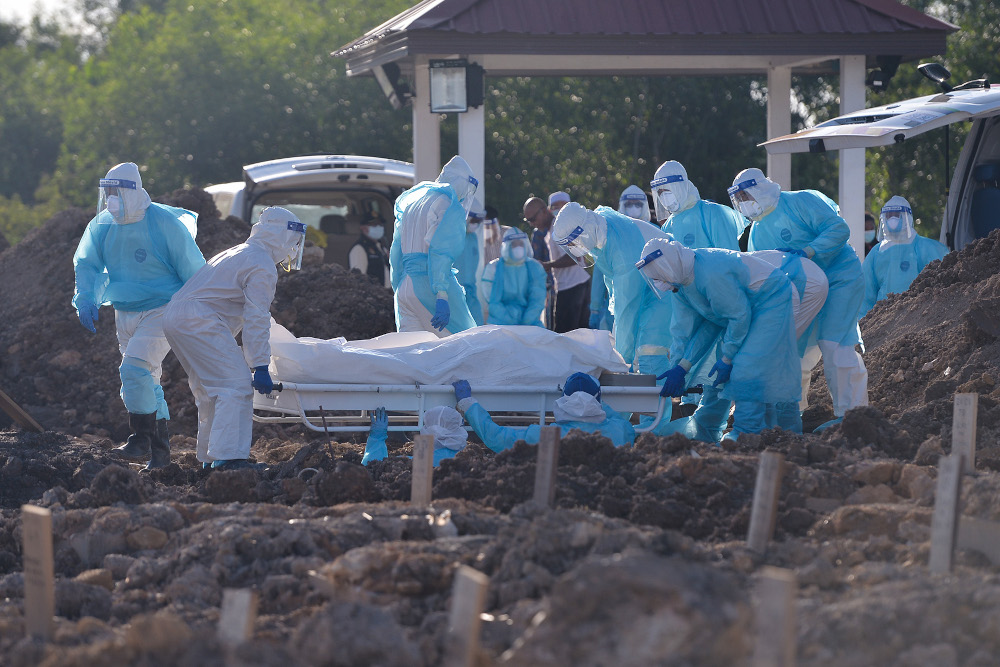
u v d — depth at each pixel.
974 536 12.44
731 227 25.81
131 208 21.52
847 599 10.63
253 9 84.88
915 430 18.72
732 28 33.28
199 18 81.19
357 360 20.19
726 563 12.22
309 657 9.37
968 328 23.38
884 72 35.44
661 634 8.27
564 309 34.19
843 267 23.02
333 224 43.53
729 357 20.88
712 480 15.66
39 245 38.28
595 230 23.92
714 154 72.38
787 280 20.88
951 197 33.84
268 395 20.97
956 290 27.33
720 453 17.53
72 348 32.53
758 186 22.75
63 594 12.12
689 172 72.25
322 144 77.19
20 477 19.88
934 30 34.16
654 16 33.25
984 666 8.97
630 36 32.91
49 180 106.69
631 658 8.25
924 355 24.70
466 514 14.15
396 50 33.44
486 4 32.91
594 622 8.58
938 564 11.17
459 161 27.27
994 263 27.17
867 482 15.45
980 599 9.93
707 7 33.62
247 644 9.30
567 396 19.89
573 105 73.25
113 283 21.98
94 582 13.00
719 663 8.19
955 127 57.50
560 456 16.84
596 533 11.79
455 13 32.56
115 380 30.77
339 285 34.28
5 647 10.63
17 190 117.56
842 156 34.06
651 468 16.42
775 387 20.66
